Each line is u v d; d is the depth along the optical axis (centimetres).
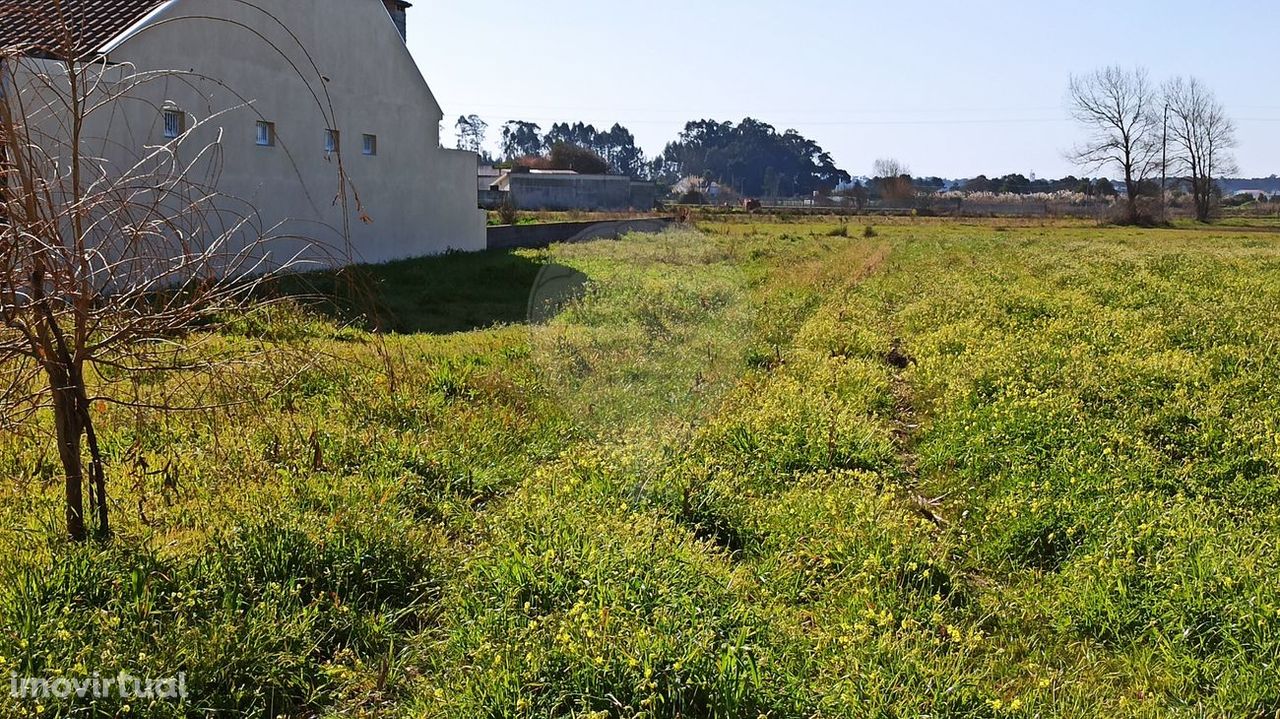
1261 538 583
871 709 420
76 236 479
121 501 581
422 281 2019
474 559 538
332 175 2275
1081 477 670
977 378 988
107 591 478
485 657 440
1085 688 461
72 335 529
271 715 421
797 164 14438
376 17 2414
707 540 602
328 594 500
